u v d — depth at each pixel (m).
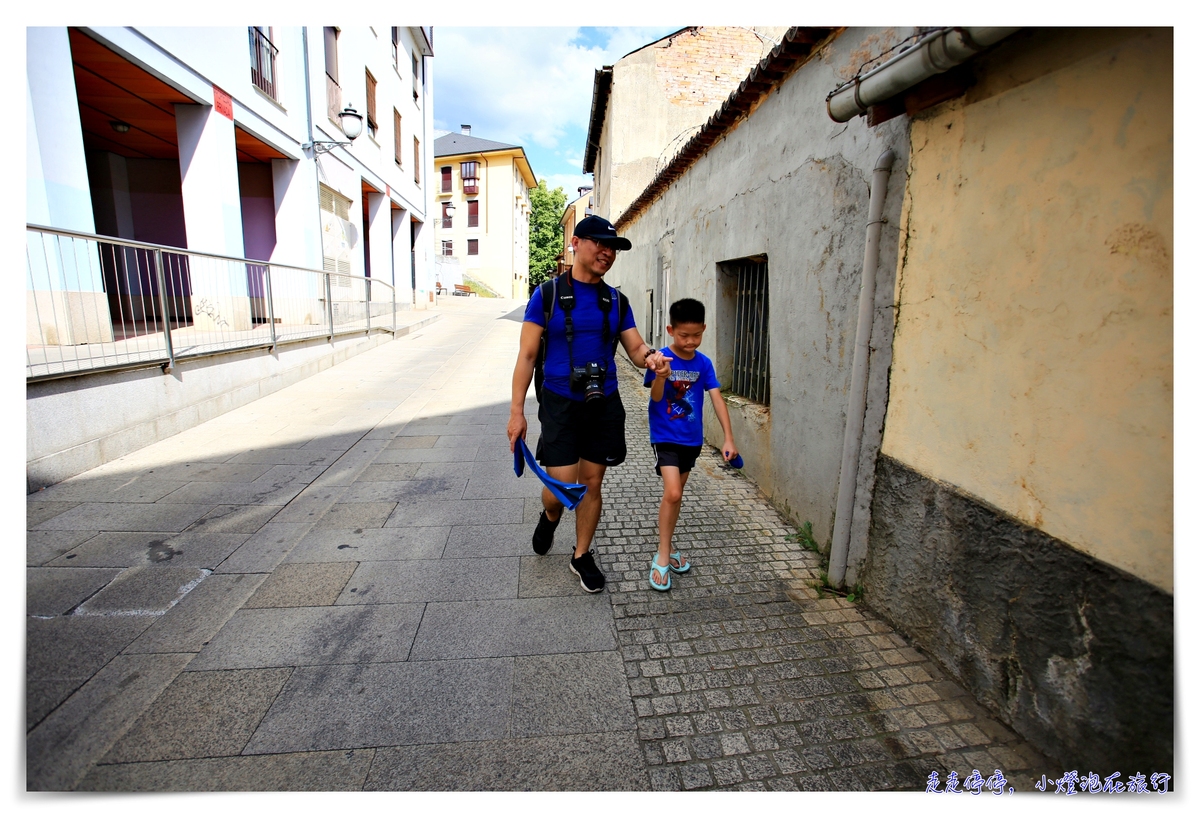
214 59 8.24
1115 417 1.57
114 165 10.95
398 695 2.16
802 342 3.51
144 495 4.01
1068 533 1.73
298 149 10.90
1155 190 1.44
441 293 32.06
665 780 1.82
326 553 3.26
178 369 5.56
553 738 1.98
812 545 3.39
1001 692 2.01
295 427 5.83
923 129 2.32
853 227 2.94
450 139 42.94
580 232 2.58
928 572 2.37
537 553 3.28
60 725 1.98
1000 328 1.95
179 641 2.45
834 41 3.11
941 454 2.27
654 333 8.31
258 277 9.42
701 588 2.95
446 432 5.79
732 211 4.70
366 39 14.56
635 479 4.64
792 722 2.05
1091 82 1.60
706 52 12.28
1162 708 1.48
